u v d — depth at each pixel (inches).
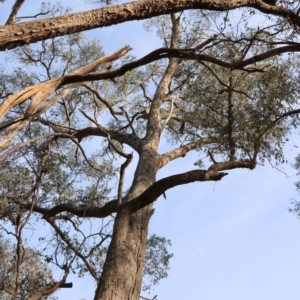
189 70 457.4
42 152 454.3
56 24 188.1
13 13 209.8
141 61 258.7
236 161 340.8
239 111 364.5
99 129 475.8
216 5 236.5
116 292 309.3
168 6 218.5
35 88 233.0
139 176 409.1
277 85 359.3
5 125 241.6
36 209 476.7
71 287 468.8
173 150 466.3
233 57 347.6
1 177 443.8
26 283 486.0
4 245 500.7
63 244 490.3
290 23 296.0
